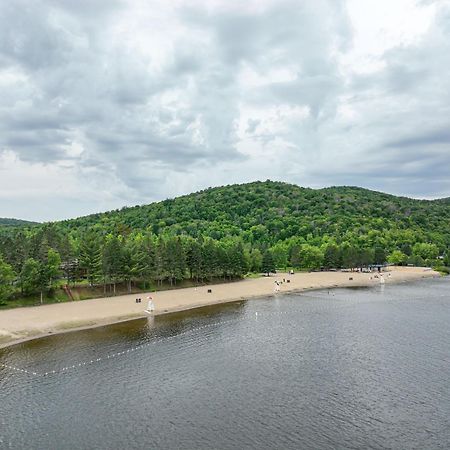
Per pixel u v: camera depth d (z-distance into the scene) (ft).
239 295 474.08
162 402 175.11
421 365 218.38
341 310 386.73
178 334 288.51
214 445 140.56
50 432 150.20
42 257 416.67
